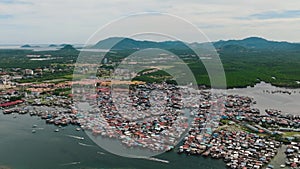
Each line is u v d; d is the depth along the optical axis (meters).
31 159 80.81
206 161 78.00
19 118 122.62
